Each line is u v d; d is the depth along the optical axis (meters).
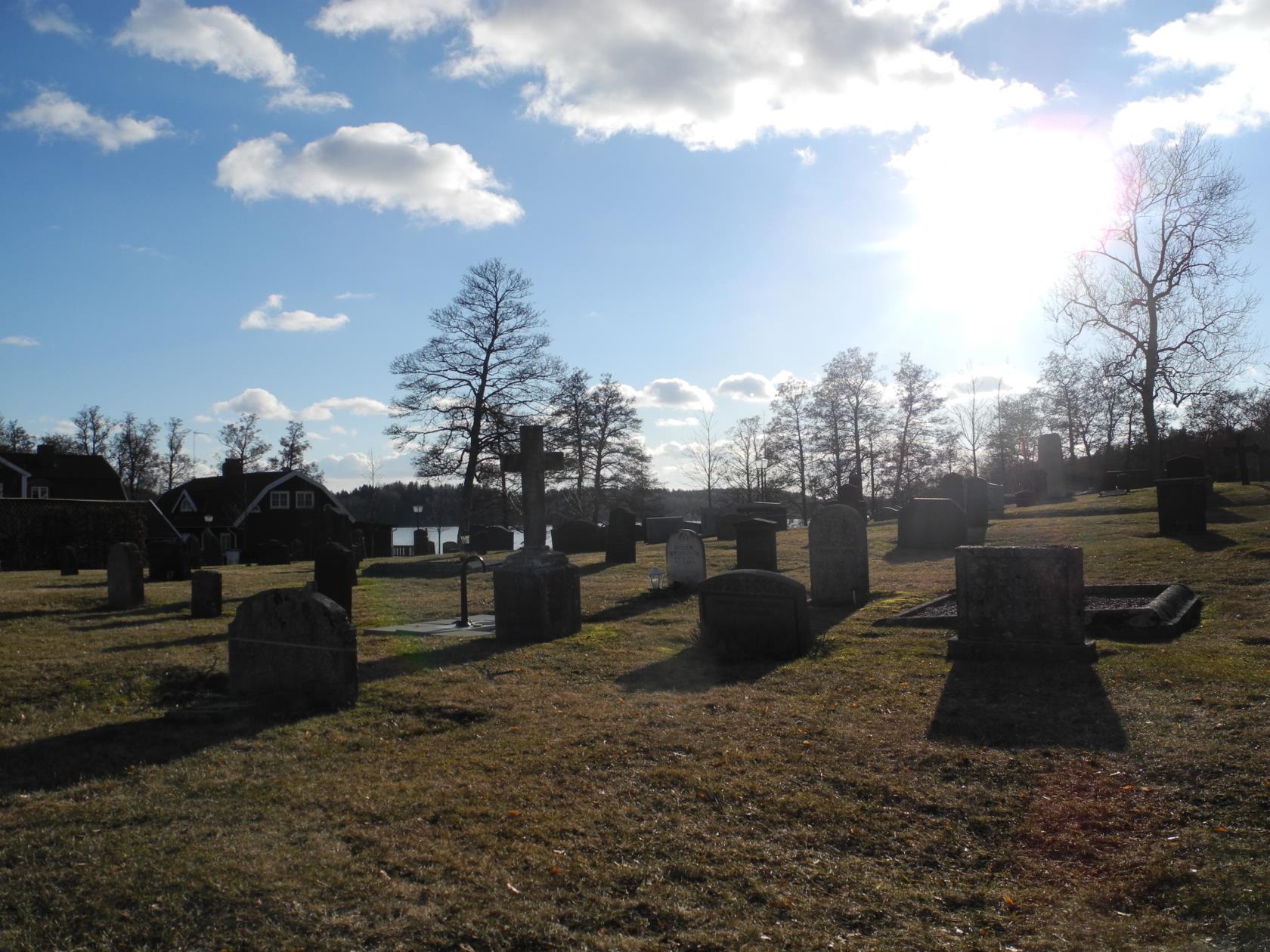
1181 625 11.06
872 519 44.97
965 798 6.09
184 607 17.47
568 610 13.23
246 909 4.84
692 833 5.72
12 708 9.51
